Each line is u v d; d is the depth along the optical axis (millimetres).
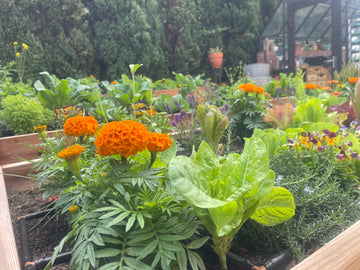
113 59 10867
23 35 9492
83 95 4551
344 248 757
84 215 1091
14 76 9328
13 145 2900
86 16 10953
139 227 1095
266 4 14875
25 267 1264
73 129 1536
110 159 1257
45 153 2014
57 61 10102
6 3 9273
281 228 1396
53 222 1737
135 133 1133
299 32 12070
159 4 12281
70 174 1531
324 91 7031
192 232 1065
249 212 1121
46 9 10156
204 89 5238
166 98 4688
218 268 1246
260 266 1233
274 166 1954
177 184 933
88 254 930
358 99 3596
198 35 13008
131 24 10805
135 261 941
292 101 5562
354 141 2285
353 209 1545
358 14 10656
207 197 963
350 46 11125
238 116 3598
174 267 1056
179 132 3391
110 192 1206
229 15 13453
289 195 1162
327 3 10258
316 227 1351
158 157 1493
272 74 13836
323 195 1546
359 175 2086
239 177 1084
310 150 2072
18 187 2391
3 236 1149
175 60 12531
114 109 3631
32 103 3818
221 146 2508
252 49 14023
